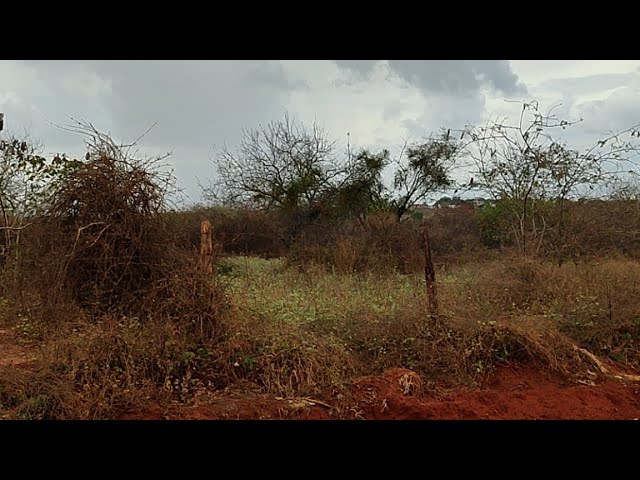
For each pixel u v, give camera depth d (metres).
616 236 12.75
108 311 7.18
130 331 6.59
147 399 5.80
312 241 18.66
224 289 7.39
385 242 16.70
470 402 6.40
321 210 19.98
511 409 6.42
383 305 9.17
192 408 5.80
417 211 21.72
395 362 7.24
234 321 7.04
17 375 5.69
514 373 7.36
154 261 7.34
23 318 7.58
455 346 7.42
